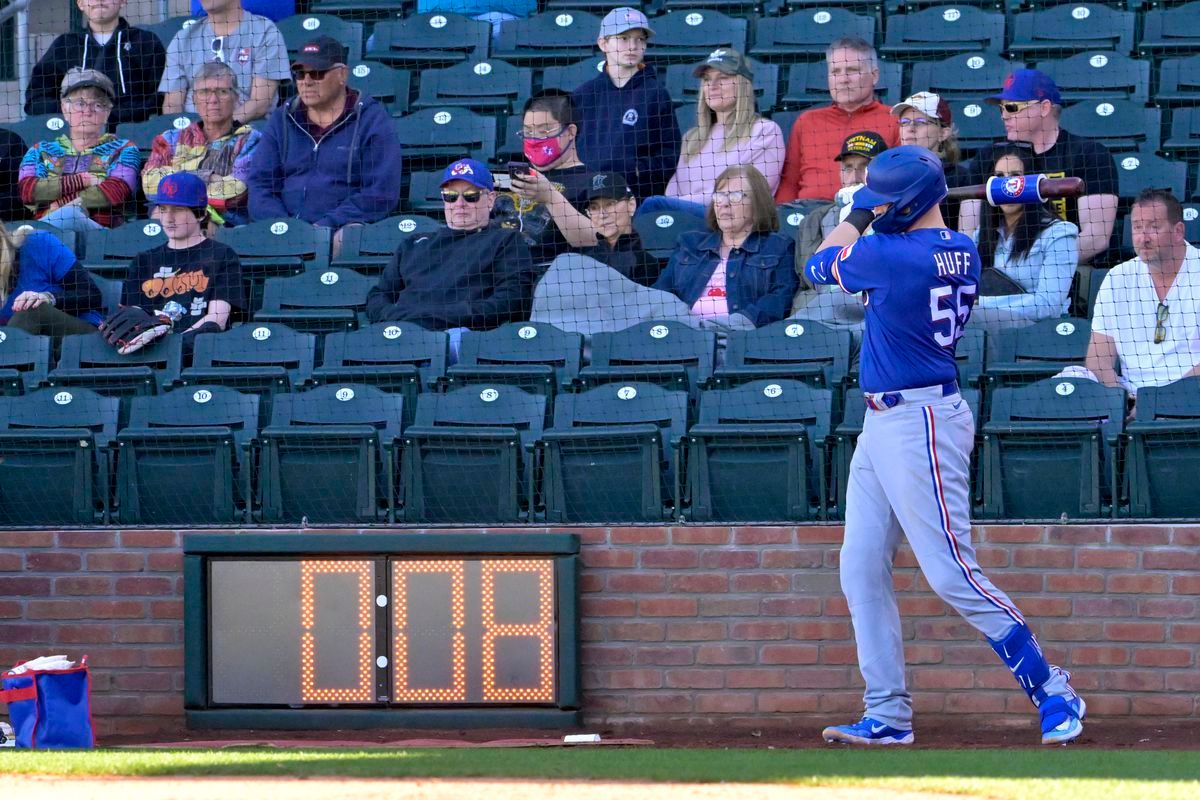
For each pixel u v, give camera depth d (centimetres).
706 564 2217
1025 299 2748
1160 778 1491
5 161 3447
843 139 3155
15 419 2598
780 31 3612
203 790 1457
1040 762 1636
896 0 3700
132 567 2292
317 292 2950
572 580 2156
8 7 3709
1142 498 2270
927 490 1859
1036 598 2170
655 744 2058
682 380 2550
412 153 3384
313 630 2194
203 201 2972
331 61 3212
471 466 2369
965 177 2936
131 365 2769
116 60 3653
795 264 2855
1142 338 2606
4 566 2311
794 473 2309
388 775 1556
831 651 2194
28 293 2933
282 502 2408
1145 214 2595
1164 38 3506
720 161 3178
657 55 3612
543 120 3083
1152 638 2147
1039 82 2919
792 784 1466
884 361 1867
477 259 2870
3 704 2230
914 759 1669
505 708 2166
